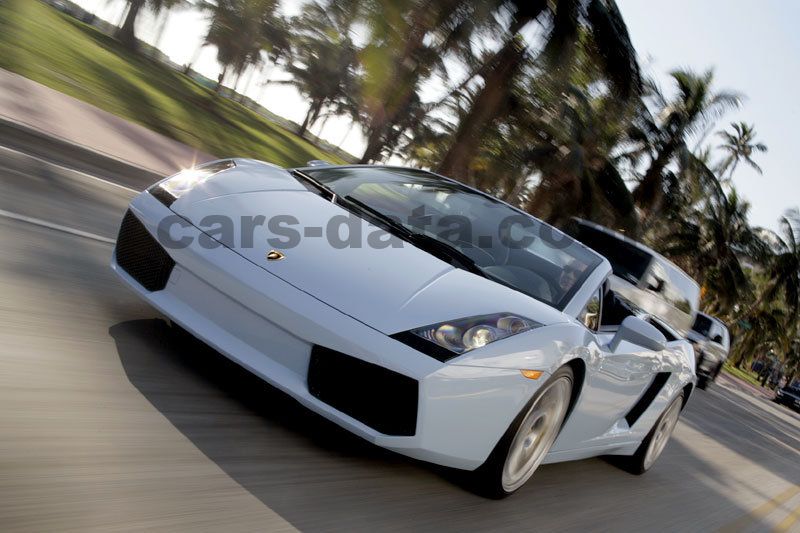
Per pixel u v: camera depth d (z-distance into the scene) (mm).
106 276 3902
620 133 26922
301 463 2594
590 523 3393
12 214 4570
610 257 8672
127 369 2791
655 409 4367
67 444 2123
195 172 3352
